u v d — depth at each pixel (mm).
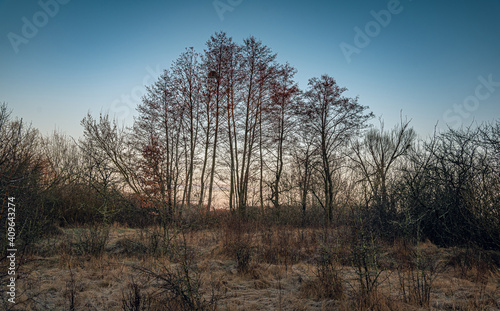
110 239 11242
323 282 6402
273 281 7496
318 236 11938
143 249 9109
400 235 10828
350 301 5555
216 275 7625
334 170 22656
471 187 10164
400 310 5188
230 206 20781
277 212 19734
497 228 8867
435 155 12227
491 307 5461
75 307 5344
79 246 9320
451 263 8883
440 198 11570
